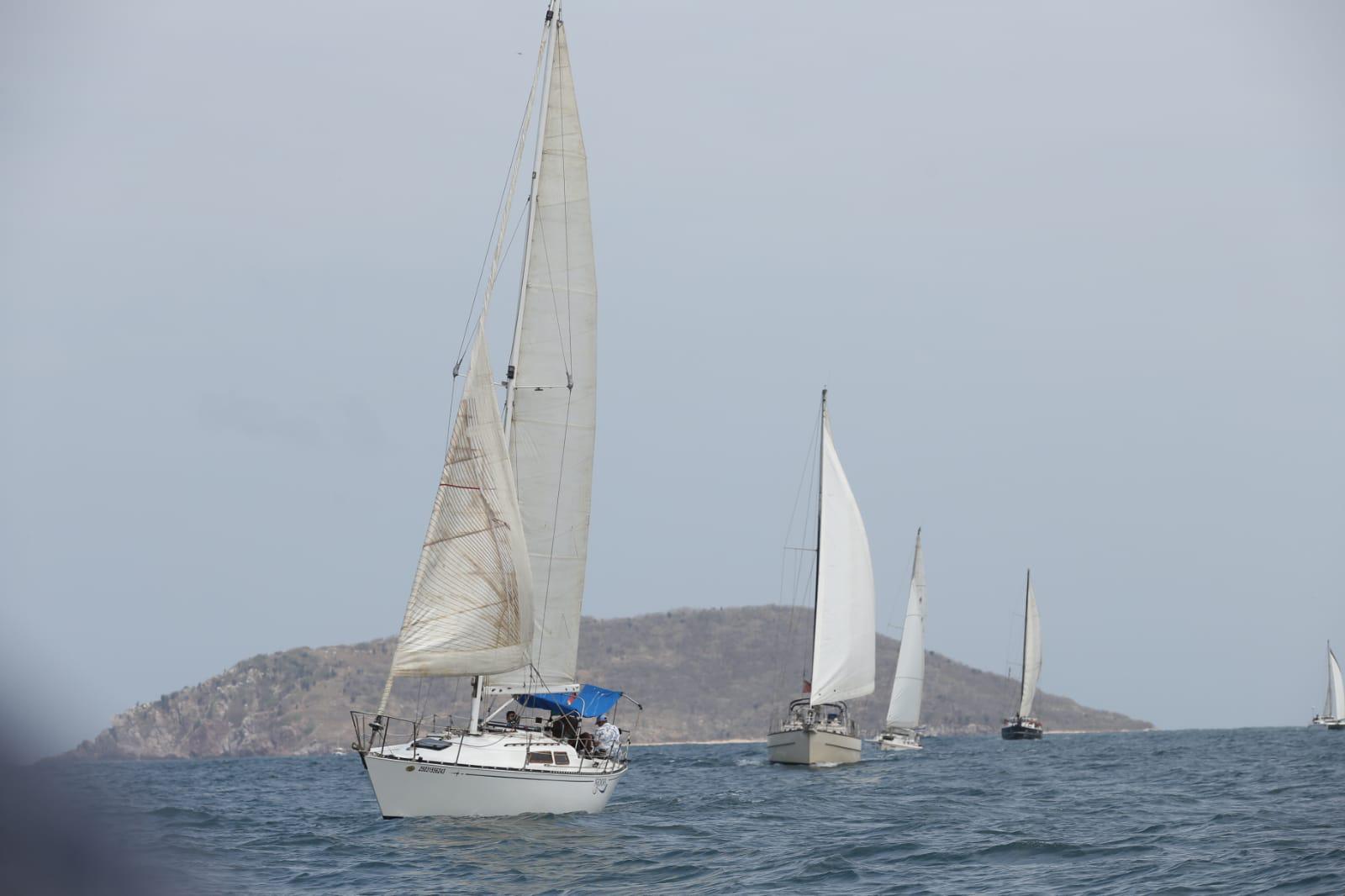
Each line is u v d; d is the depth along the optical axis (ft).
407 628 338.75
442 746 338.13
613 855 295.07
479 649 342.23
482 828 327.67
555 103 399.03
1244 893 231.91
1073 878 261.03
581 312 400.06
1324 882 236.63
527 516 392.88
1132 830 344.49
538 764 348.79
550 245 397.60
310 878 258.16
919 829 358.64
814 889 250.37
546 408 395.75
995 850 306.35
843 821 383.45
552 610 394.11
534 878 261.44
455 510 343.67
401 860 282.56
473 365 349.00
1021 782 599.16
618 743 389.60
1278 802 428.56
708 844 317.22
